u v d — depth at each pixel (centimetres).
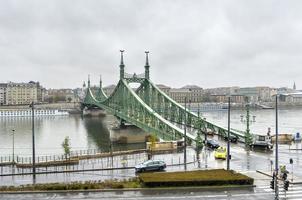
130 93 15700
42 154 12362
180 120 14975
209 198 5203
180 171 6712
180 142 10606
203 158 8650
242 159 8456
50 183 6000
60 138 17812
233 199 5156
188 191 5572
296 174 6744
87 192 5562
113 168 7431
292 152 9562
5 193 5500
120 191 5597
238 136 12244
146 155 9150
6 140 17262
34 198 5253
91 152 11856
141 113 14438
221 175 6150
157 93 16338
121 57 17300
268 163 7906
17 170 7431
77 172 7150
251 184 5869
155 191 5581
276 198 4628
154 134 12950
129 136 15438
